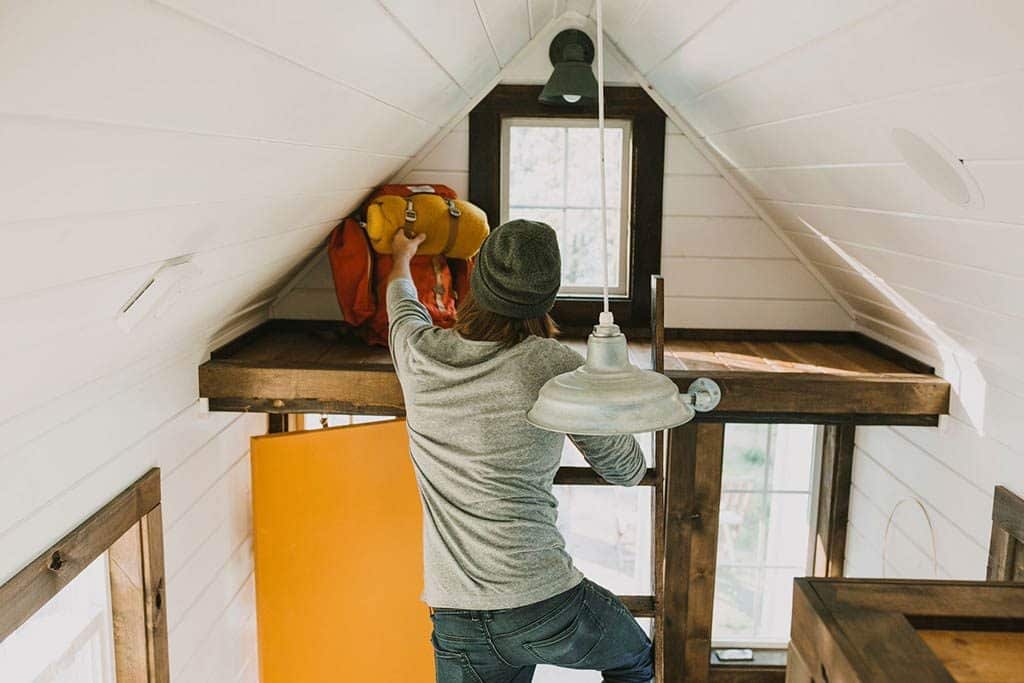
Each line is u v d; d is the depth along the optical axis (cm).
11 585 171
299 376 274
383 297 293
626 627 187
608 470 186
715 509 338
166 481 252
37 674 208
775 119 216
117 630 238
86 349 178
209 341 282
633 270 343
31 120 88
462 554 176
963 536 270
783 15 153
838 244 275
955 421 278
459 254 296
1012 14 104
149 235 150
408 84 205
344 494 305
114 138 106
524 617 174
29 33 74
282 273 301
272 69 125
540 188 348
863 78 152
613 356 134
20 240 111
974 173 155
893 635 85
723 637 379
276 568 300
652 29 248
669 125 333
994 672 84
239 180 162
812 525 373
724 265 342
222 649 301
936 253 210
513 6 235
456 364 176
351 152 219
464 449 176
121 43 87
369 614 315
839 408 284
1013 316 209
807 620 92
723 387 283
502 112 328
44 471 185
